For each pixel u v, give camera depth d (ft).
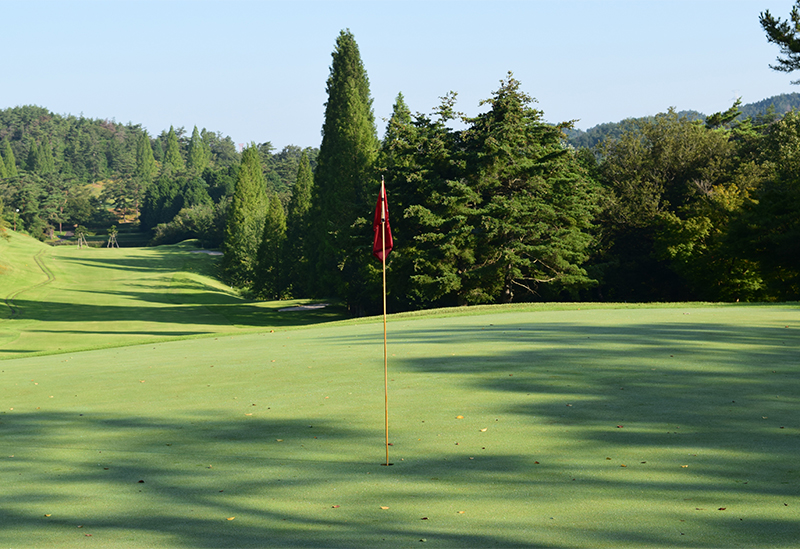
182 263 401.49
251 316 196.03
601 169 183.73
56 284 276.21
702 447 23.98
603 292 179.73
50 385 46.39
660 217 151.74
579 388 34.81
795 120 183.11
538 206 131.13
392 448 25.68
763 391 32.71
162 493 21.36
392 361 46.29
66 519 19.07
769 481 20.10
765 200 122.42
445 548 15.76
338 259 194.59
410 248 137.08
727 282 141.90
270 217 275.18
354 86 212.84
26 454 27.66
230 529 17.72
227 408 35.09
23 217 593.42
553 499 19.20
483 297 132.57
